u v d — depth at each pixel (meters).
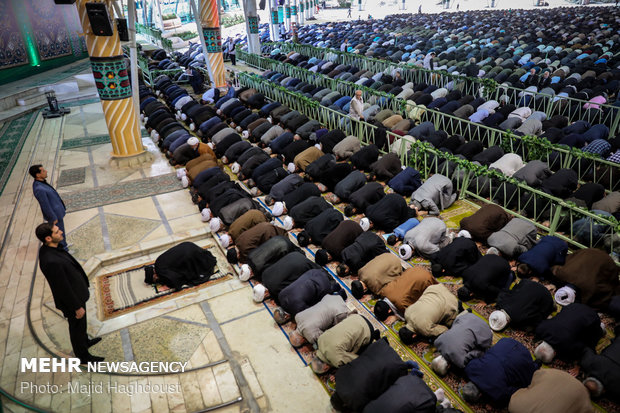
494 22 32.91
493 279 5.43
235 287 6.19
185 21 42.91
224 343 5.22
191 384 4.64
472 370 4.18
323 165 8.77
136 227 7.73
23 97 16.12
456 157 8.02
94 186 9.41
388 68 18.19
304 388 4.57
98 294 6.15
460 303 5.39
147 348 5.16
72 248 7.14
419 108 11.81
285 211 7.98
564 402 3.60
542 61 17.30
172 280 6.16
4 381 4.69
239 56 23.62
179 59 22.66
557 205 6.46
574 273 5.29
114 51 9.43
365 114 11.89
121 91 9.81
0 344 5.21
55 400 4.45
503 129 10.36
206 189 8.28
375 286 5.61
